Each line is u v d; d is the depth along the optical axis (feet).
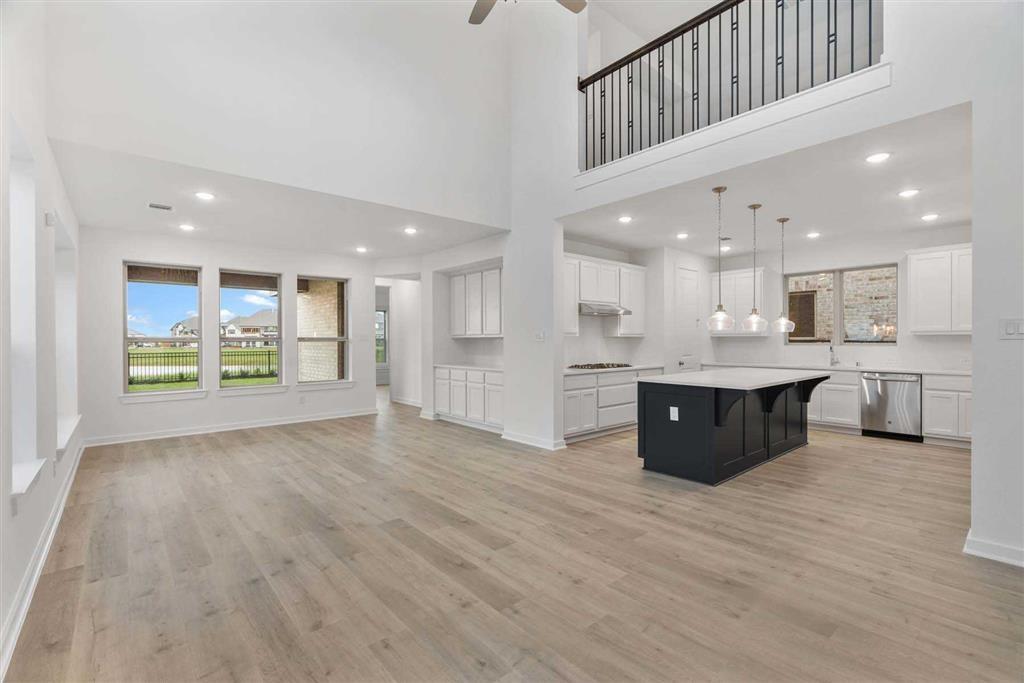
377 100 14.52
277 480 12.94
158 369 18.58
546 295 16.87
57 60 9.68
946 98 8.61
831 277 21.09
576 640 6.05
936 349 18.10
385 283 30.25
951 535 9.21
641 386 13.98
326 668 5.56
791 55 18.79
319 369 23.24
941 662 5.56
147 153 10.70
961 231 17.60
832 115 10.07
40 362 8.49
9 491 6.20
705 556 8.38
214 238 19.19
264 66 12.42
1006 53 8.02
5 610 5.91
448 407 22.22
